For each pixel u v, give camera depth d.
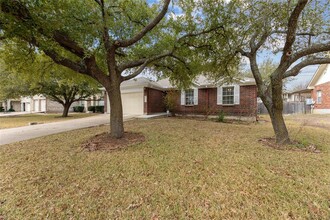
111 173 3.38
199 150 4.71
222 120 11.47
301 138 6.02
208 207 2.36
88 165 3.76
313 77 18.45
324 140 5.79
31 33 3.80
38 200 2.56
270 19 4.96
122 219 2.18
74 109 28.84
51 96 16.81
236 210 2.29
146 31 5.29
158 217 2.20
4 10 3.31
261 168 3.53
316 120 11.91
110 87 5.68
